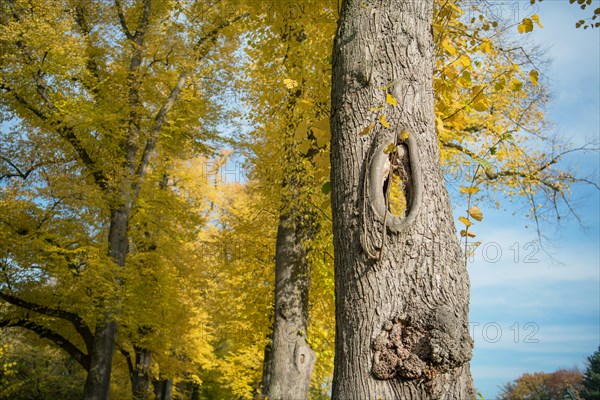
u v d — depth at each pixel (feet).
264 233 44.70
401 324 7.61
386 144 8.16
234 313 50.75
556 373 83.56
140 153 46.57
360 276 7.88
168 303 47.34
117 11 42.68
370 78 8.55
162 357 52.80
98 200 36.42
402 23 8.77
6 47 37.04
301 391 29.76
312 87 21.90
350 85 8.71
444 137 27.37
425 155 8.23
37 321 37.17
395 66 8.61
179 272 51.72
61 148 40.52
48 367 61.52
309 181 29.71
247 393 60.85
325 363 46.70
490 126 33.30
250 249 45.91
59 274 34.35
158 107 45.21
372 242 7.86
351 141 8.47
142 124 42.93
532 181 34.32
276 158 34.63
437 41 11.28
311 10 22.79
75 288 35.42
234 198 66.59
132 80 41.47
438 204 8.11
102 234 43.42
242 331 50.01
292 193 31.24
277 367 29.99
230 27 42.91
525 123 34.04
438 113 11.66
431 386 7.39
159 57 44.37
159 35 42.55
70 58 36.32
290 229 32.17
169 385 70.13
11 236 34.71
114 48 41.29
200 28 43.39
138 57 42.65
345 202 8.29
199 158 60.29
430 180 8.14
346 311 7.95
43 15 36.35
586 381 61.41
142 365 51.80
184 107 45.78
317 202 29.37
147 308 44.55
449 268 7.84
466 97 15.51
